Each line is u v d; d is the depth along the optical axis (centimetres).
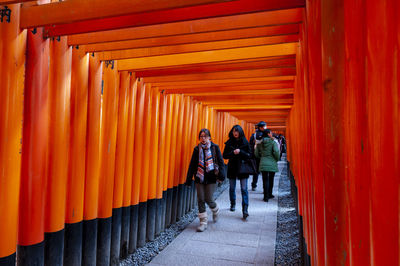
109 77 332
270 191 728
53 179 249
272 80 412
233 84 442
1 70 196
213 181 482
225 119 946
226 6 189
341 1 127
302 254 327
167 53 289
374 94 91
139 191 414
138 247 411
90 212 302
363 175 104
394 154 86
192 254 376
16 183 209
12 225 206
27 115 222
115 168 354
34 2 213
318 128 157
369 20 93
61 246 258
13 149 205
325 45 133
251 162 542
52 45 247
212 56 309
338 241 129
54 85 248
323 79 135
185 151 580
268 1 185
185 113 580
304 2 181
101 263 325
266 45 282
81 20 192
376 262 91
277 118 1131
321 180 158
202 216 475
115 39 241
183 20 197
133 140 389
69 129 268
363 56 103
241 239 431
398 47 84
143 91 412
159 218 463
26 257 223
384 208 88
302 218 325
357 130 107
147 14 204
